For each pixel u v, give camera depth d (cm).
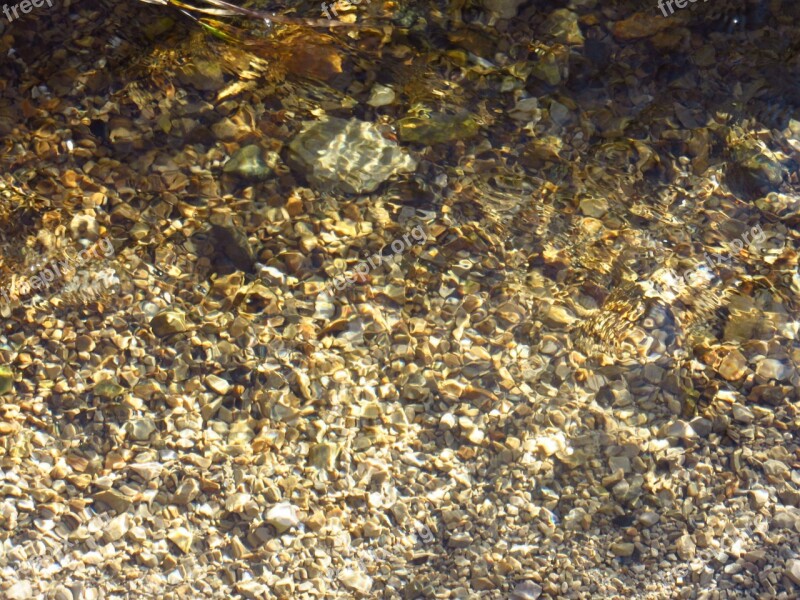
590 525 211
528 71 228
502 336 218
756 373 217
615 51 228
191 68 225
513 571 209
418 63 228
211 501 210
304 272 220
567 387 216
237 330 217
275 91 225
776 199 224
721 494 212
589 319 219
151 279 218
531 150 225
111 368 214
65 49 226
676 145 226
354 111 225
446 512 211
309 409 214
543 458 213
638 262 221
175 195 221
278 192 222
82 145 222
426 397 215
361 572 208
